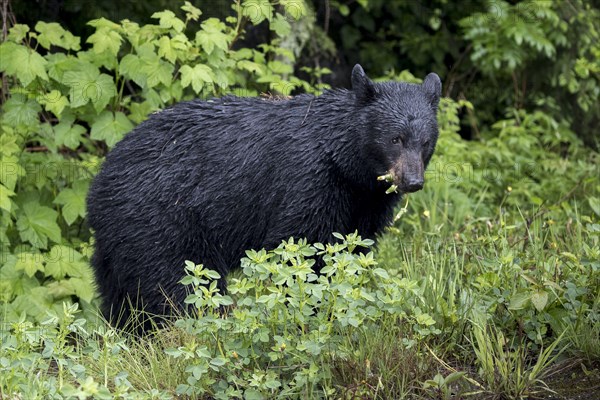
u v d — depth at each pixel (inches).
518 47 693.3
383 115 373.4
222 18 603.5
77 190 474.3
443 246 429.4
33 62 461.7
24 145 491.5
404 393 323.3
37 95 474.0
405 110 374.3
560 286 366.0
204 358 313.1
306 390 311.9
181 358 336.2
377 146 373.4
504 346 362.3
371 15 754.2
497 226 454.0
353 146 378.6
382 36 761.6
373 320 338.0
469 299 372.2
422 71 774.5
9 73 459.5
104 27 470.0
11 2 587.8
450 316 361.7
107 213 396.8
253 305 322.3
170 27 485.4
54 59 472.7
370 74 757.3
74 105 458.0
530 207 577.0
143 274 393.4
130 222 391.9
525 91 746.8
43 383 306.2
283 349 316.2
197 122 399.5
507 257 366.0
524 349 355.3
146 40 480.1
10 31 480.4
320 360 326.0
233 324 319.0
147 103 485.1
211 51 467.8
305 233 378.9
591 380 340.2
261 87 552.4
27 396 297.6
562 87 743.7
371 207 396.8
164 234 390.0
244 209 392.5
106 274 410.3
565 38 689.0
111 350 332.5
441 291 375.2
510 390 329.7
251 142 391.5
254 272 323.6
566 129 713.6
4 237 463.2
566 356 355.3
